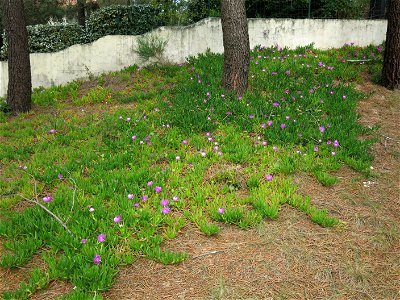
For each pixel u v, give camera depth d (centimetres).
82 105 774
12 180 450
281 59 859
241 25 653
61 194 392
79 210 360
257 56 892
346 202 396
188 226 354
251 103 614
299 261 315
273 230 348
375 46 995
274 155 474
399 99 703
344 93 677
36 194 399
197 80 745
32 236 329
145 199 370
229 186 413
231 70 666
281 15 1093
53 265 293
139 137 544
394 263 319
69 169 459
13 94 766
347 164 466
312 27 986
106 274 283
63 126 632
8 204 393
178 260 308
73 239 320
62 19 2017
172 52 959
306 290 288
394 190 423
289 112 581
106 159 480
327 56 902
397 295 287
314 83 706
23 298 272
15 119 732
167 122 582
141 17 1156
